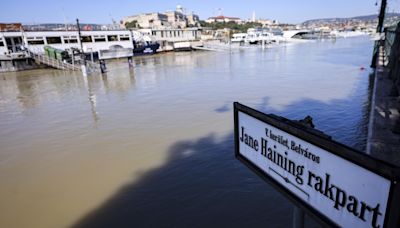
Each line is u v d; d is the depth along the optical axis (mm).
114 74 37781
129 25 101562
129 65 43656
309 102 17797
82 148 12211
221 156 10383
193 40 86312
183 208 7426
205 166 9672
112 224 7012
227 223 6730
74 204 7965
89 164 10531
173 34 85500
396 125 8391
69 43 53250
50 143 13070
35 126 15922
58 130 14969
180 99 20859
